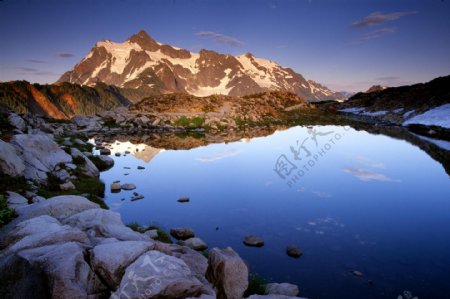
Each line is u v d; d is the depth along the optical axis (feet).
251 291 39.78
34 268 25.95
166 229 68.08
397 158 147.84
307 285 47.85
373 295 45.62
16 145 80.38
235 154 157.17
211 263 33.24
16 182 67.92
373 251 59.57
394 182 108.47
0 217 41.91
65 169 88.02
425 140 206.69
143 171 119.75
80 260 27.45
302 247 61.00
